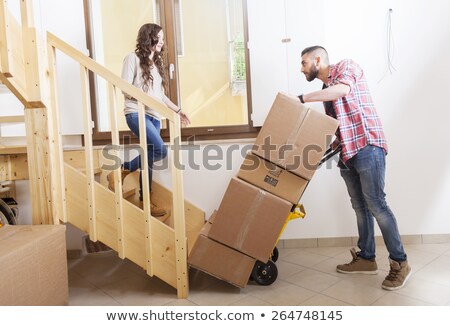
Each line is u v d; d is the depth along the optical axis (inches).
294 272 92.1
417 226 109.7
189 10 123.3
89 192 80.1
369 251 88.4
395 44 106.7
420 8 105.7
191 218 106.0
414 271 88.2
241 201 77.6
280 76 107.0
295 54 106.1
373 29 106.9
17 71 72.6
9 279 56.9
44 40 78.6
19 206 112.0
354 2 107.0
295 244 112.5
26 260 61.6
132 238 81.0
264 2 106.0
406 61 106.7
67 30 108.3
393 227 79.4
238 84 122.9
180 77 124.0
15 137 107.1
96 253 114.7
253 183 78.7
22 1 74.5
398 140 108.3
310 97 77.5
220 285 86.4
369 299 74.6
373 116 81.2
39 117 78.0
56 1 107.8
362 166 80.2
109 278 93.8
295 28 105.8
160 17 110.9
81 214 81.5
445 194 108.4
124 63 91.3
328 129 75.3
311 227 112.0
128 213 80.8
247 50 110.4
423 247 106.4
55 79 79.4
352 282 84.1
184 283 79.3
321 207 111.3
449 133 107.0
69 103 109.0
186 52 124.2
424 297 74.0
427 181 108.7
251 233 78.1
